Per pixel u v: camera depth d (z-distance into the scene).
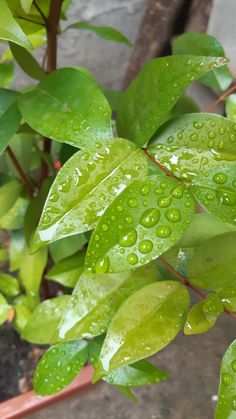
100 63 0.85
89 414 0.64
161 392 0.67
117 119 0.34
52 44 0.40
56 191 0.28
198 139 0.31
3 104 0.36
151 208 0.28
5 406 0.58
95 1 0.76
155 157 0.31
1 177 0.53
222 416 0.29
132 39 0.84
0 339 0.66
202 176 0.30
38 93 0.33
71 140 0.31
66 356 0.40
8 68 0.50
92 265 0.28
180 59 0.31
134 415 0.65
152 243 0.28
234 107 0.42
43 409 0.63
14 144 0.53
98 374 0.32
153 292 0.33
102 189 0.29
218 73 0.46
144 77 0.32
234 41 0.70
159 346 0.31
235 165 0.30
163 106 0.31
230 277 0.33
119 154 0.30
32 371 0.64
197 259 0.34
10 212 0.56
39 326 0.43
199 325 0.31
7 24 0.28
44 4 0.37
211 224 0.37
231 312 0.32
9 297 0.57
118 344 0.31
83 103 0.32
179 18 0.73
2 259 0.64
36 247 0.28
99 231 0.28
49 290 0.66
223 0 0.69
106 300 0.36
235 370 0.29
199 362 0.70
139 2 0.79
